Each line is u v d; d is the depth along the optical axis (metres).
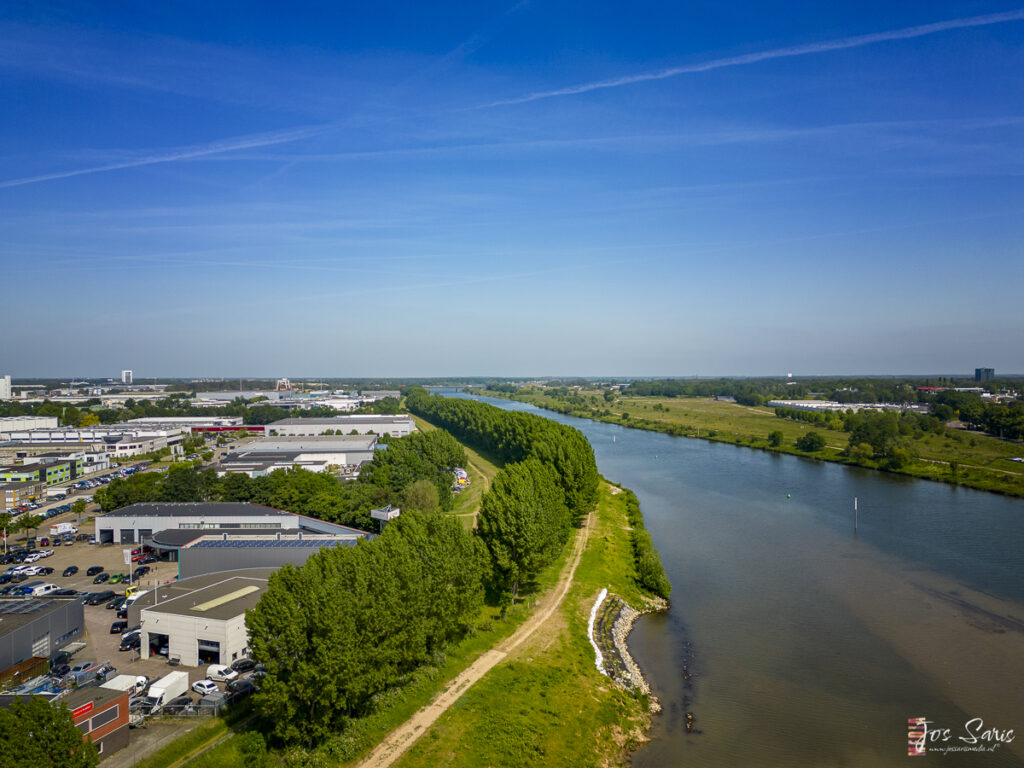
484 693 68.62
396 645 63.84
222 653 72.00
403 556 68.62
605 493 174.62
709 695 74.19
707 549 129.00
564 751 61.19
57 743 44.00
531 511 94.69
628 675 77.88
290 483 150.62
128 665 74.38
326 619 56.19
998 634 89.38
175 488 148.50
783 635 89.88
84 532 137.25
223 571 96.56
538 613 92.44
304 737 56.47
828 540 134.50
